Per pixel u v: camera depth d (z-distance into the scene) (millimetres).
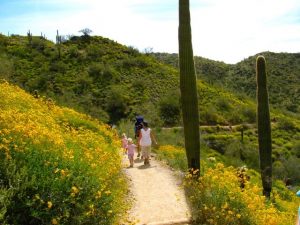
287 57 119875
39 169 5762
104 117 46438
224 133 51250
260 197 7676
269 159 14359
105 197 6168
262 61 14188
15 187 5320
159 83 60688
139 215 7539
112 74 59656
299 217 4562
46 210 5293
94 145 10094
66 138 9039
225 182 7547
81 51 68938
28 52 64938
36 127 7289
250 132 52656
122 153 13688
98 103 51781
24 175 5449
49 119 10555
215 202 7145
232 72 117188
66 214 5371
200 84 66750
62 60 63969
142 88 57906
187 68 10148
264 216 7152
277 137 54625
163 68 66188
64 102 41281
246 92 101375
